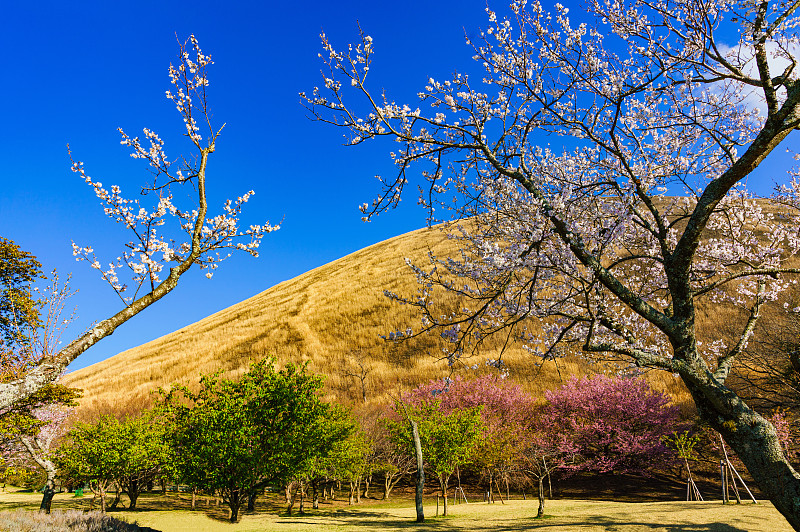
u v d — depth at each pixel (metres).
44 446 19.45
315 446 18.36
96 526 11.36
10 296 14.69
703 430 19.34
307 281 86.25
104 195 5.63
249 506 22.94
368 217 6.70
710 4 6.37
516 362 41.78
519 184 7.75
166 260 5.93
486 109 7.20
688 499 19.92
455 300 50.06
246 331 65.19
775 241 8.93
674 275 6.02
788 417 17.81
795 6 5.45
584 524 13.02
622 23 7.19
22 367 12.39
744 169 5.45
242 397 17.78
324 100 6.53
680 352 5.83
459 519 17.72
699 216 5.76
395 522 17.52
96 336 5.50
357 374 47.72
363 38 6.31
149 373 56.53
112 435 21.77
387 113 6.81
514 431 29.55
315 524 17.05
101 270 5.61
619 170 8.07
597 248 7.26
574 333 8.60
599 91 7.21
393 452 29.14
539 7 7.27
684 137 8.42
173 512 21.09
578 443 28.77
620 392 27.98
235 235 6.61
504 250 6.58
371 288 67.44
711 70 6.50
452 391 33.81
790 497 4.93
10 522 10.17
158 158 6.16
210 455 16.61
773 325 18.39
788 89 5.34
